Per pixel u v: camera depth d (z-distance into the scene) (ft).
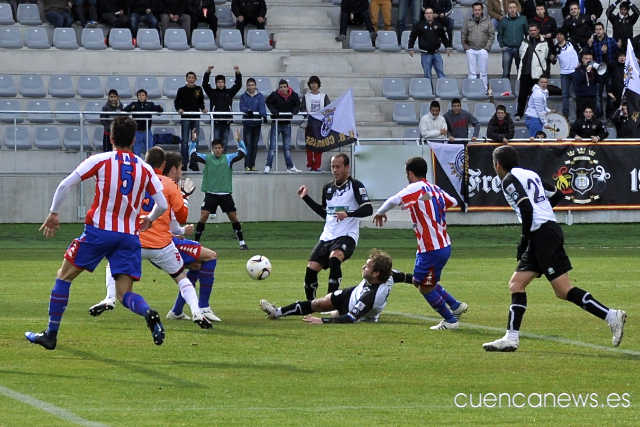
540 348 55.01
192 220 152.15
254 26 190.08
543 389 44.19
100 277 93.66
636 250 122.83
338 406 40.60
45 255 115.14
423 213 60.39
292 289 84.38
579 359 51.47
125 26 182.50
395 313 69.72
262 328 61.93
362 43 186.70
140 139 148.46
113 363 49.70
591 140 149.89
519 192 52.06
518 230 145.07
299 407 40.34
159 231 58.90
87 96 168.25
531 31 168.86
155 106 151.12
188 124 150.82
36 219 149.89
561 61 169.99
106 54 176.35
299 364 49.75
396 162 149.28
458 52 190.29
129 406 40.22
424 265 60.75
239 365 49.42
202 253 63.72
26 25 181.37
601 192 150.51
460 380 46.11
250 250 123.54
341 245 67.26
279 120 154.20
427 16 175.94
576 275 94.94
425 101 176.14
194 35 181.78
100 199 49.98
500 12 184.65
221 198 124.06
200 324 57.21
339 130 148.87
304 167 162.30
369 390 43.80
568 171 149.28
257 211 154.61
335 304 65.31
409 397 42.45
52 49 174.60
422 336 59.06
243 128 154.30
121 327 61.72
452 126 151.33
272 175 154.51
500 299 78.07
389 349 54.34
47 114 155.02
